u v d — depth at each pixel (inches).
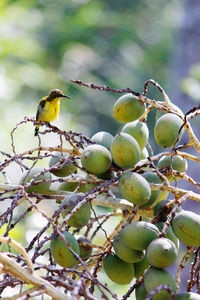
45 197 252.4
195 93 583.5
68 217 217.0
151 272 204.1
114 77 1096.2
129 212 246.8
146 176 245.8
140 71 1115.3
